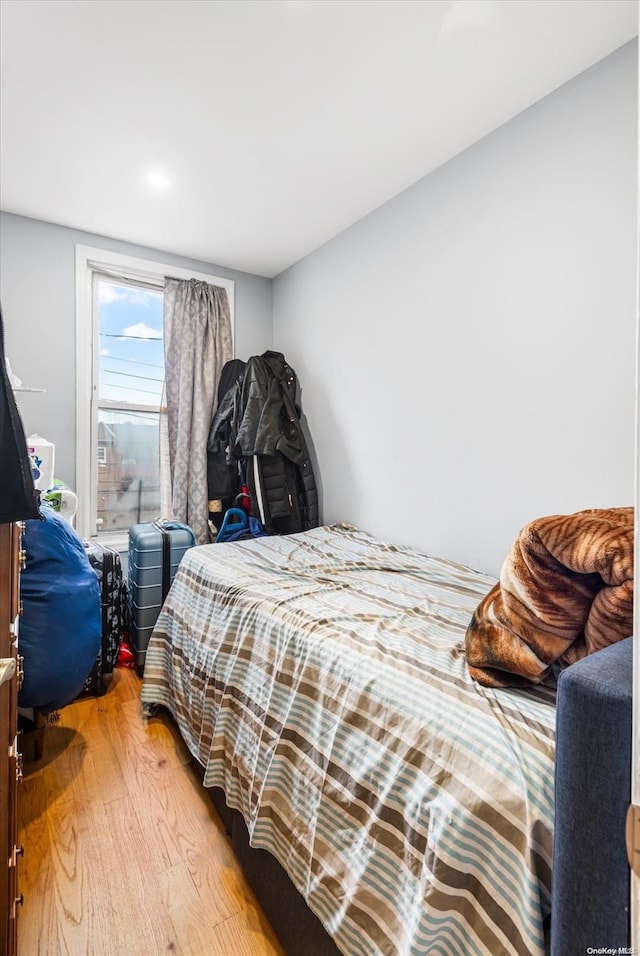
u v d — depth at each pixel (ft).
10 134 5.67
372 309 7.56
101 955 3.19
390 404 7.26
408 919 2.28
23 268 7.66
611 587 2.31
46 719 5.54
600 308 4.62
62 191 6.94
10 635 2.80
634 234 4.38
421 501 6.75
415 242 6.72
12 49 4.45
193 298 9.21
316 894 2.85
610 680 1.68
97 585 5.64
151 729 5.94
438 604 4.52
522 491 5.39
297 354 9.59
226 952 3.25
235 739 4.20
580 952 1.65
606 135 4.53
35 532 5.01
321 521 8.98
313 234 8.27
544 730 2.31
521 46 4.40
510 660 2.67
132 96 5.06
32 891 3.63
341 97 5.07
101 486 8.80
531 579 2.60
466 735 2.40
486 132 5.63
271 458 8.58
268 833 3.43
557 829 1.77
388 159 6.16
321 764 3.13
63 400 8.11
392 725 2.75
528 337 5.27
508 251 5.46
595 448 4.69
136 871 3.85
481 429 5.84
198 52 4.49
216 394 9.55
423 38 4.32
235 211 7.50
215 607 5.25
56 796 4.69
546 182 5.05
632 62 4.33
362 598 4.68
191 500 9.08
